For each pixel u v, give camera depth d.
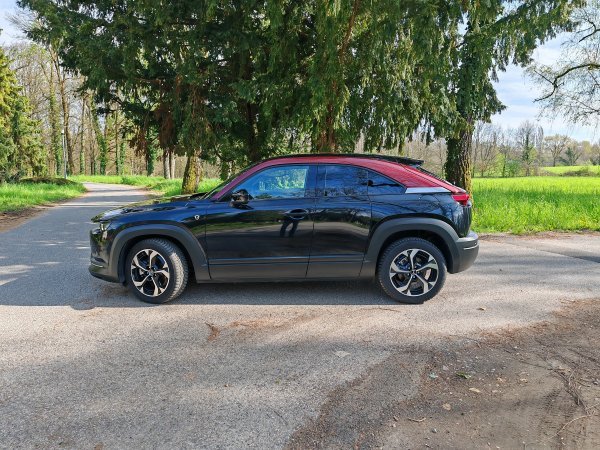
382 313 4.55
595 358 3.46
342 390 3.00
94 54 9.61
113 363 3.42
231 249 4.79
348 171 4.89
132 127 12.74
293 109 9.55
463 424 2.61
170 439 2.48
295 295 5.15
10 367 3.36
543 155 76.75
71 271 6.40
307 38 9.88
